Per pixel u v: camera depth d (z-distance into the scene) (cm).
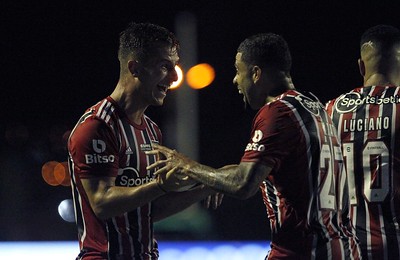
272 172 1459
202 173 1447
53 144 4944
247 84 1519
